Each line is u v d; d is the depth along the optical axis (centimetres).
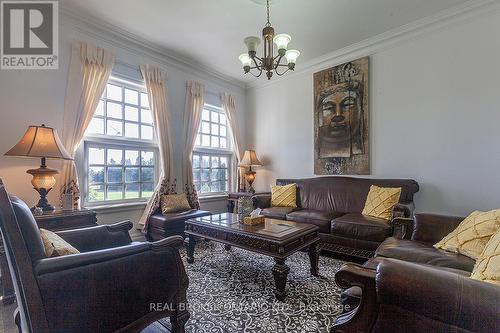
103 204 313
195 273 239
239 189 476
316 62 397
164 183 355
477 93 269
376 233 245
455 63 282
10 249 100
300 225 238
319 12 274
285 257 195
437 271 87
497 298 72
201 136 442
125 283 125
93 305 115
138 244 136
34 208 230
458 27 280
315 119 402
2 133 243
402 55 320
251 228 228
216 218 274
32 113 258
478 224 156
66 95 277
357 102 355
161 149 356
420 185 307
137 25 301
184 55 379
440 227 188
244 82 492
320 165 396
